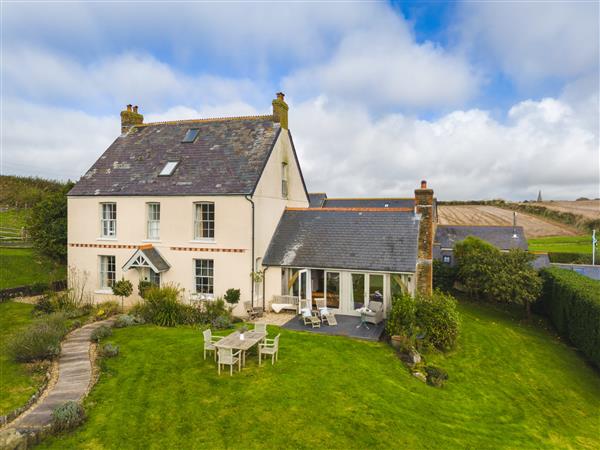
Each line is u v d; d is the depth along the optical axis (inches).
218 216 804.0
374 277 799.7
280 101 925.8
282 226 918.4
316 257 821.2
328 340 652.7
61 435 370.0
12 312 794.2
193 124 992.9
